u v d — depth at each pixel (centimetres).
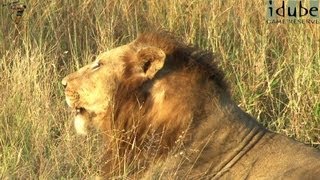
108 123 1071
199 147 1030
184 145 1032
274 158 1018
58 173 1100
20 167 1120
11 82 1275
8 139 1200
